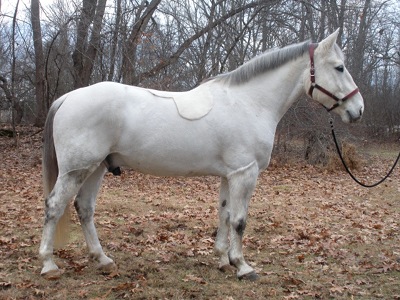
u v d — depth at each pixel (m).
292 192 9.01
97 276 4.05
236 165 3.87
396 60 24.95
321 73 4.02
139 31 12.01
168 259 4.58
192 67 12.77
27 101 20.59
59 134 3.74
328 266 4.56
